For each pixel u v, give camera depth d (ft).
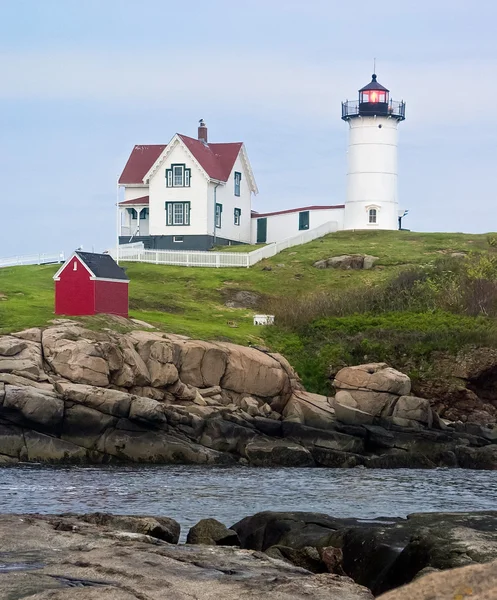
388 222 313.32
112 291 200.95
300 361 199.11
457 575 36.01
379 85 311.88
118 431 156.04
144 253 279.08
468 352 195.72
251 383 178.60
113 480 127.03
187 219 300.81
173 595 48.44
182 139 300.81
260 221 327.67
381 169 311.68
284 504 104.83
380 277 257.75
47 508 99.25
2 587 49.26
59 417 153.07
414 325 210.79
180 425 160.66
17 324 175.11
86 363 163.32
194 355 176.04
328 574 56.34
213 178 300.40
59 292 197.77
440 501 108.68
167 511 98.78
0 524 67.05
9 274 258.78
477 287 228.63
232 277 261.24
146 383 170.19
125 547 59.98
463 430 181.88
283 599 48.78
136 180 311.27
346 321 215.92
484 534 62.18
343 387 180.55
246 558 59.31
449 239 294.25
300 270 267.59
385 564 62.49
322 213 318.65
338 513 98.07
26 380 156.87
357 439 169.17
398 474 145.18
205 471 143.64
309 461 159.53
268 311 232.73
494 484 130.31
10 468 142.31
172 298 237.45
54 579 51.11
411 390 192.44
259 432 167.22
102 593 47.73
